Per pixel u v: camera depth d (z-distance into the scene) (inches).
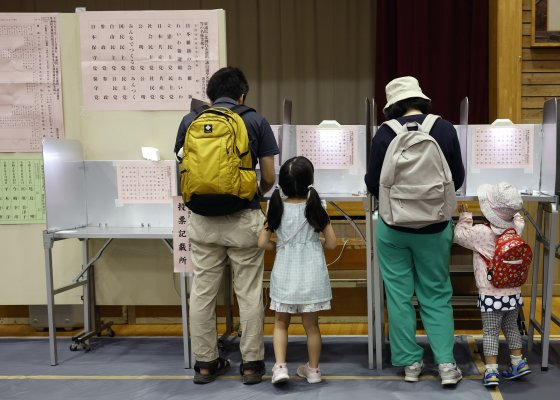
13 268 122.9
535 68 151.3
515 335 91.0
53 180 104.4
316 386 91.3
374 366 99.4
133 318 131.0
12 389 93.2
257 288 92.7
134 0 217.2
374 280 96.6
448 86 191.6
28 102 118.2
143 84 116.1
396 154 84.7
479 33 187.6
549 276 94.6
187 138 87.2
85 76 116.6
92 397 89.4
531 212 143.0
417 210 84.7
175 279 121.0
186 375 97.7
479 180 104.7
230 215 89.5
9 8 218.1
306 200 91.0
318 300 89.1
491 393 87.0
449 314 90.9
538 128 103.1
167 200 114.5
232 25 217.9
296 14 216.4
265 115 220.4
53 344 103.9
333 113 218.1
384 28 198.5
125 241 121.2
